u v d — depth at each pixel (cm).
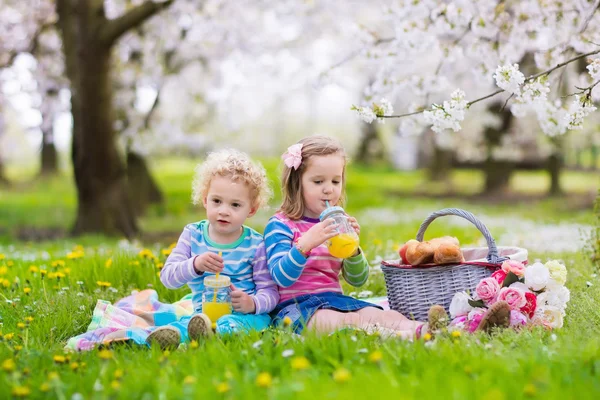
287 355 264
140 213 1482
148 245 1017
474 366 245
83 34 1032
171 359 281
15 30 1341
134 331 337
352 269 387
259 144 3469
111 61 1062
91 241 964
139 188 1498
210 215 373
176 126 1396
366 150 3241
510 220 1276
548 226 1077
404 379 233
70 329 378
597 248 489
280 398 213
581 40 510
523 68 968
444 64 610
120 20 1016
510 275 342
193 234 386
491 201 1884
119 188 1104
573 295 404
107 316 384
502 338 297
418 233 397
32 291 451
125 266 521
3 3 1306
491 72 534
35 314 394
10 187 2308
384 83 552
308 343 282
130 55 1328
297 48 1467
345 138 3988
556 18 521
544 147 1819
